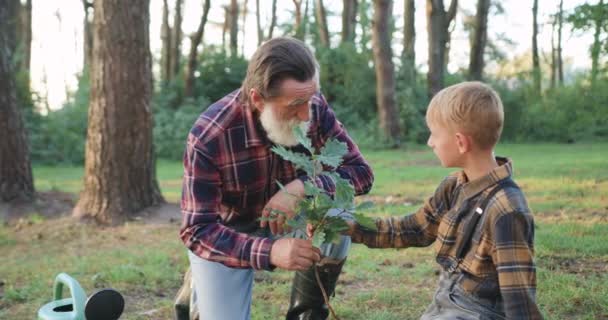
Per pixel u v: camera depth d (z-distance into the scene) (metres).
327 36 26.53
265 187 2.90
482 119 2.34
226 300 2.81
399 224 2.73
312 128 2.93
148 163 7.74
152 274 5.04
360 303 4.12
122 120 7.48
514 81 25.78
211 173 2.76
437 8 21.84
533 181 9.45
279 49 2.44
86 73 21.81
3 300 4.57
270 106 2.51
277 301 4.27
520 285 2.17
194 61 23.12
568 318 3.58
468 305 2.36
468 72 25.30
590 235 5.52
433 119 2.48
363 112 23.70
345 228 2.26
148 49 7.65
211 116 2.77
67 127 18.97
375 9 19.28
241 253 2.56
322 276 3.07
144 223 7.30
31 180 8.55
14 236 7.03
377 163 14.82
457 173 2.63
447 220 2.47
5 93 8.36
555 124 22.78
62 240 6.75
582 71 22.95
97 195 7.49
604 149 16.86
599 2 10.38
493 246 2.27
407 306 4.01
